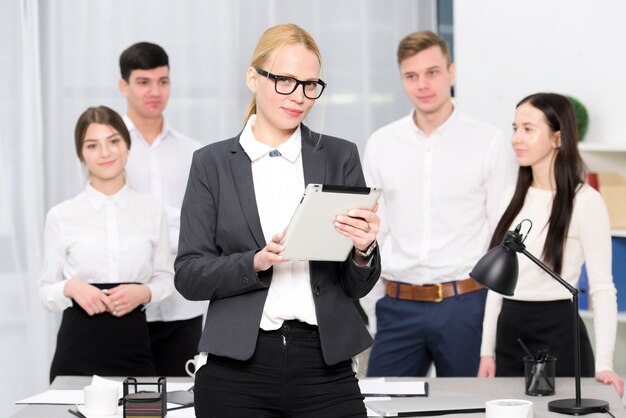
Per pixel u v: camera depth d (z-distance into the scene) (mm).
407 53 3611
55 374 3291
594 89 4391
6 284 4727
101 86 4867
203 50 5012
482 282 2586
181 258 2100
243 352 1971
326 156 2111
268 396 1997
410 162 3705
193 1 4980
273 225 2066
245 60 5059
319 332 1988
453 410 2564
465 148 3662
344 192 1895
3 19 4703
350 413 2016
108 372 3287
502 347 3215
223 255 2094
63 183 4820
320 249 1956
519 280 3162
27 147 4734
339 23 5219
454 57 5230
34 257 4742
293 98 2006
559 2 4520
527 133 3186
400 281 3707
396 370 3719
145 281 3471
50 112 4793
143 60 3951
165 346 3883
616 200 4203
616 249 4184
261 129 2104
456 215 3641
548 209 3178
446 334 3590
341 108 5250
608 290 3057
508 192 3367
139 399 2486
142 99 3977
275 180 2088
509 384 2916
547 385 2754
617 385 2910
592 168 4363
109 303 3268
